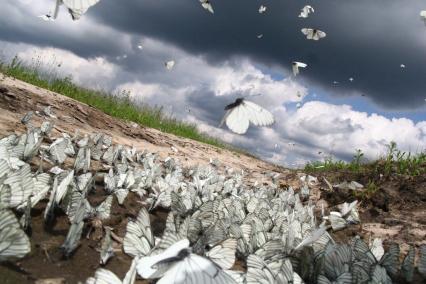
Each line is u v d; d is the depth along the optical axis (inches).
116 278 9.1
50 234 13.4
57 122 32.6
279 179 39.0
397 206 27.1
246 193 25.3
